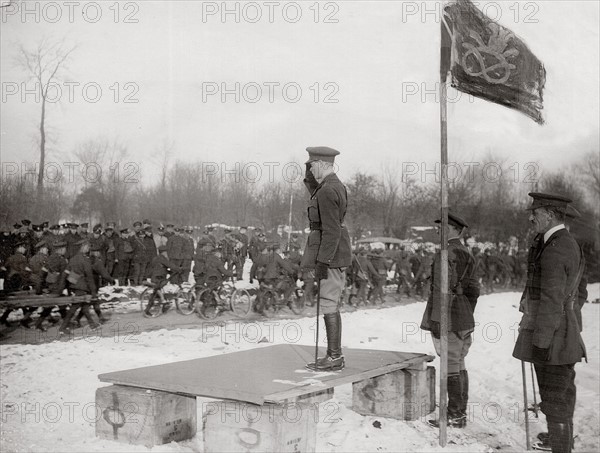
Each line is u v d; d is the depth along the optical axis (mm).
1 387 5395
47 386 5473
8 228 11102
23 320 8617
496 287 17078
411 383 4910
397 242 15891
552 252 3869
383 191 17109
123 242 10523
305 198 13234
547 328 3816
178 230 10344
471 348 8594
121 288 10438
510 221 17297
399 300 14492
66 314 8852
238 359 4891
